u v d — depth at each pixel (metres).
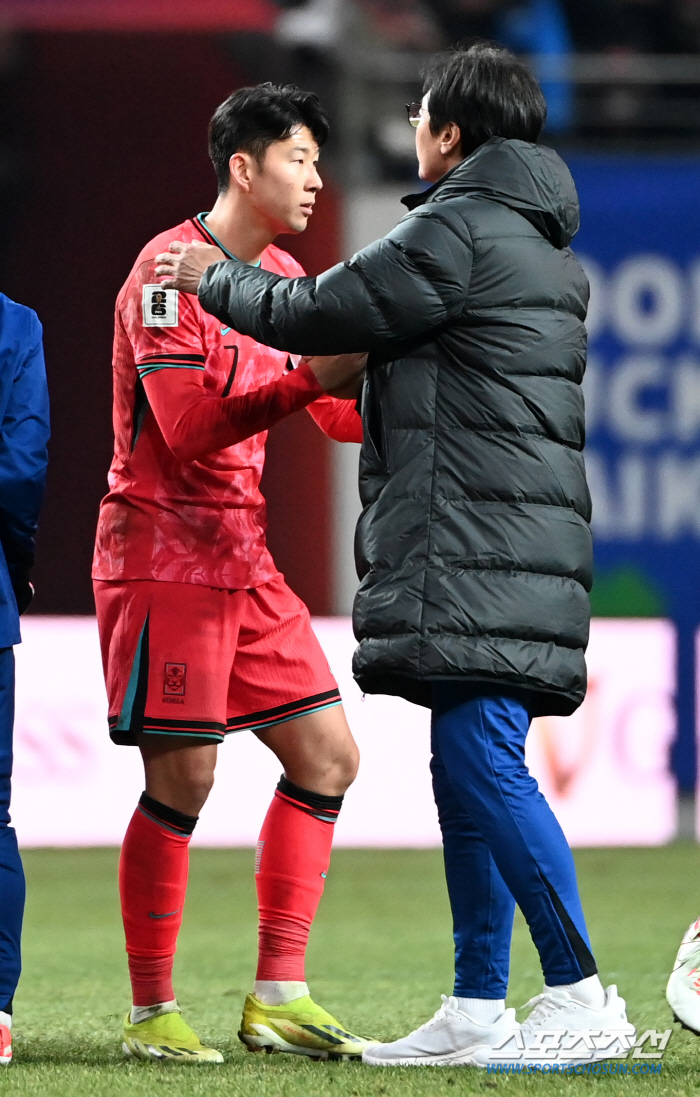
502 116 11.18
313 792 12.47
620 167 34.00
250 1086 10.38
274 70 36.00
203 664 11.98
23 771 31.16
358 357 11.47
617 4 40.00
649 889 25.56
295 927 12.36
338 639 31.58
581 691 11.09
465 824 11.48
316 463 34.12
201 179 35.53
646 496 33.78
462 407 10.73
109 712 12.22
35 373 11.62
